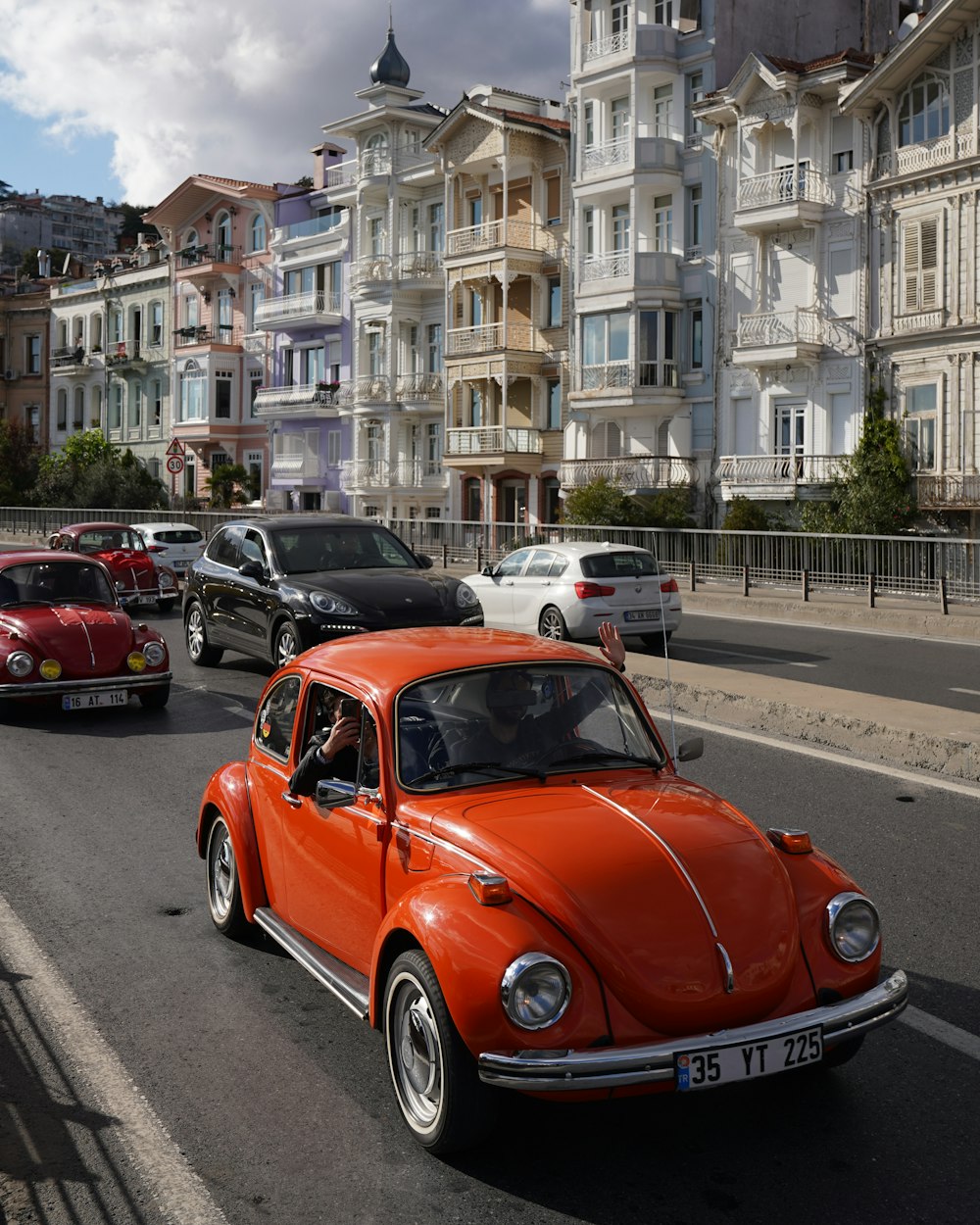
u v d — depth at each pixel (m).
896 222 34.25
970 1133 4.52
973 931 6.56
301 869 5.73
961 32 32.38
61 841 8.75
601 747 5.40
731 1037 4.09
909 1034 5.38
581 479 40.91
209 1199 4.17
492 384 46.31
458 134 46.62
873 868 7.61
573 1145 4.47
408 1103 4.54
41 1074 5.15
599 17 41.47
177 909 7.30
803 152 36.41
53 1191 4.22
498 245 44.19
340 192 53.97
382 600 13.90
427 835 4.77
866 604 23.61
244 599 15.26
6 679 12.85
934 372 33.41
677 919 4.25
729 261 38.28
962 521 32.56
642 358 39.81
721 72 38.69
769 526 34.91
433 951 4.21
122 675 13.24
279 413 56.34
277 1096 4.93
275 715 6.34
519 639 5.96
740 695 12.43
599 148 41.19
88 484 57.12
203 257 62.56
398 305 50.53
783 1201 4.07
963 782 9.77
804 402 36.56
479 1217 4.02
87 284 71.88
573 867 4.37
